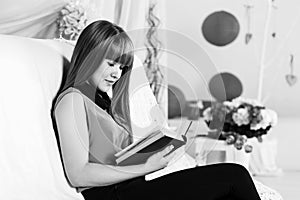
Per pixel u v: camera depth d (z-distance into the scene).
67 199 1.99
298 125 4.79
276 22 5.09
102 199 2.07
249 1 5.10
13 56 1.95
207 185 2.12
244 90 5.16
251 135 3.48
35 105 1.94
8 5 2.93
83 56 2.00
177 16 5.16
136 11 3.46
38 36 3.06
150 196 2.09
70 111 1.97
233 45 5.14
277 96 5.13
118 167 2.00
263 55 4.88
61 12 3.03
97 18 3.15
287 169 4.82
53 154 1.96
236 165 2.20
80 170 1.99
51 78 2.05
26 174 1.88
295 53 5.10
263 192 2.51
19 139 1.88
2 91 1.88
